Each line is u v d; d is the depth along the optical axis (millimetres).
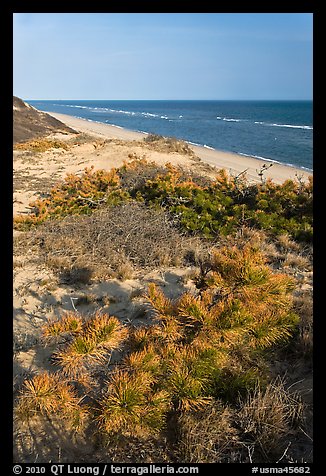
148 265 5574
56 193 10078
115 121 66188
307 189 7789
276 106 165625
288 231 6723
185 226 6828
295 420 2691
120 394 2283
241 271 2596
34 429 2580
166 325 2604
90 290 4863
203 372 2477
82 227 6656
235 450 2502
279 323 2742
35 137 28719
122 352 3242
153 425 2396
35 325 3973
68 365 2369
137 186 9555
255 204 7785
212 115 91562
